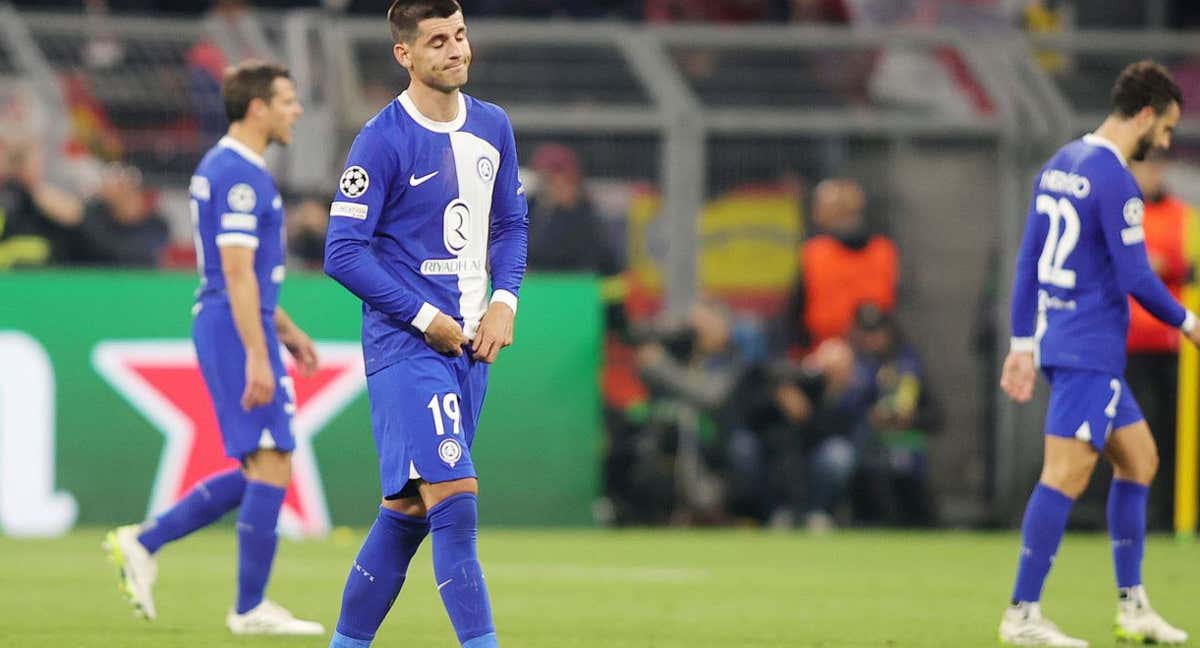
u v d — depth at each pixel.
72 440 43.34
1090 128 47.91
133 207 46.88
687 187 47.16
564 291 45.75
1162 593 32.50
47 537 42.16
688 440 45.97
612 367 46.75
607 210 47.22
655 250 47.38
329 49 47.53
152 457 43.59
